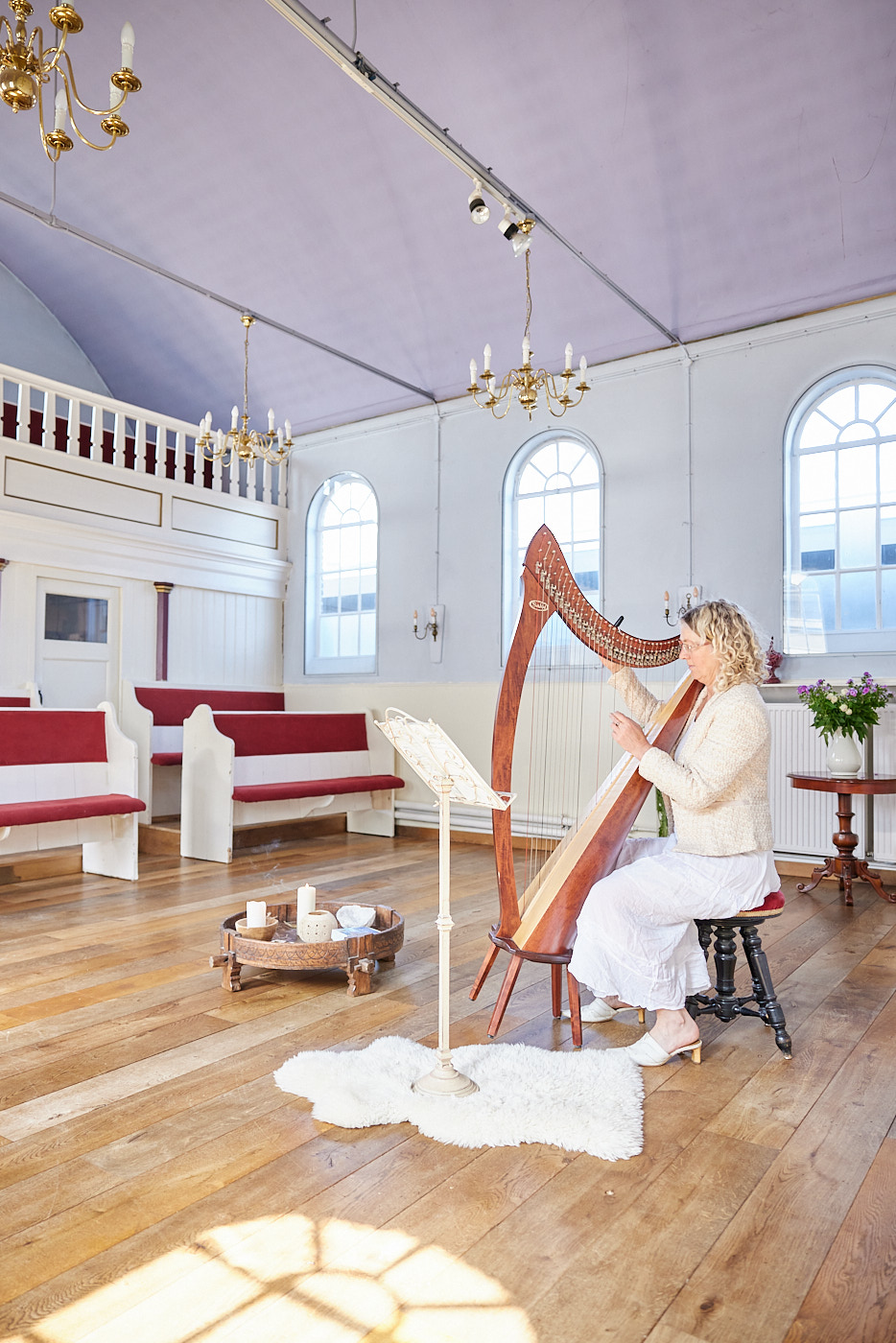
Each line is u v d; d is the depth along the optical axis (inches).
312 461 318.0
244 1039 102.8
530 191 216.1
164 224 270.2
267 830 257.6
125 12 209.3
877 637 213.6
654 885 95.3
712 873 96.7
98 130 244.2
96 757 194.7
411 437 291.9
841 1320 56.0
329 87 210.8
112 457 325.1
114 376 350.3
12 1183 71.4
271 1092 88.8
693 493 236.2
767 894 100.8
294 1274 60.1
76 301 327.9
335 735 260.2
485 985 124.3
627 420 247.4
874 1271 61.0
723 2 168.2
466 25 185.2
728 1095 90.2
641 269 225.8
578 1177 73.2
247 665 309.7
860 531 217.5
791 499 226.1
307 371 299.3
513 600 270.5
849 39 169.0
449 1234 64.8
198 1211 67.5
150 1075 92.5
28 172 268.1
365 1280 59.6
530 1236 64.7
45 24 216.5
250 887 187.0
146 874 201.3
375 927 140.5
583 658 234.7
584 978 95.2
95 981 123.3
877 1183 72.7
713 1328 55.2
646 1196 70.3
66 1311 56.1
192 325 306.8
